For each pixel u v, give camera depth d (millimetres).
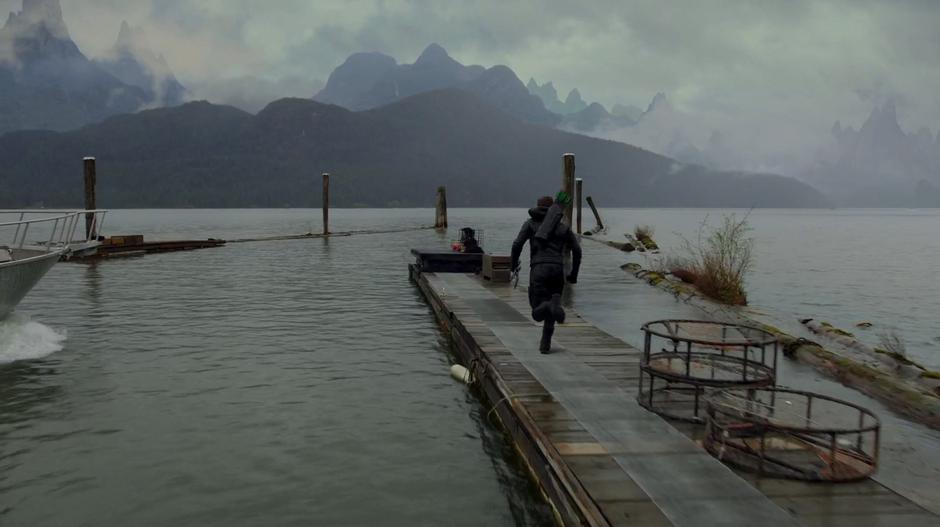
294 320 14633
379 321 14570
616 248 40531
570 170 21766
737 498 4488
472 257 20328
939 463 5949
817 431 4891
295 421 7766
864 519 4230
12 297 12188
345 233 55281
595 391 7215
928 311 17812
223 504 5617
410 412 8172
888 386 8547
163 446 6918
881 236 72438
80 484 5969
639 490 4613
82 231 66500
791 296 20719
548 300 8828
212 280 22375
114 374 9789
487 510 5543
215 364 10469
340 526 5242
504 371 8109
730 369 7023
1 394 8727
